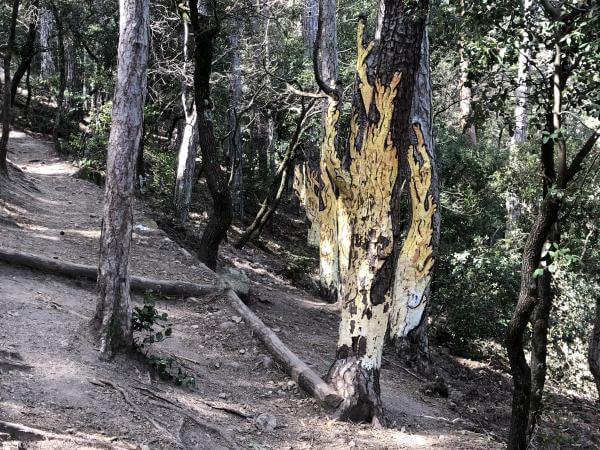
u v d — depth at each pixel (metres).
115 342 6.46
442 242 16.44
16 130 25.83
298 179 16.44
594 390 13.20
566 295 12.94
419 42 6.76
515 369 5.34
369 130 6.80
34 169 19.55
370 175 6.80
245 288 11.05
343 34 21.77
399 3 6.66
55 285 8.58
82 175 19.11
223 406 6.41
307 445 6.01
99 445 4.61
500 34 5.33
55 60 36.12
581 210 6.36
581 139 9.35
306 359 8.89
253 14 17.23
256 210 28.06
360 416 6.82
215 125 24.34
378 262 6.81
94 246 11.21
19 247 9.58
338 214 11.34
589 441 9.06
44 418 4.86
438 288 13.63
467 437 7.44
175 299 9.60
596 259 8.51
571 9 4.78
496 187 16.73
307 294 14.84
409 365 10.64
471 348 13.51
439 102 19.14
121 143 6.39
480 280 13.25
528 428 5.77
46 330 6.54
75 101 30.95
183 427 5.50
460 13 5.25
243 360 8.06
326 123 11.23
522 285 5.15
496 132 21.23
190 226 17.56
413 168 10.76
